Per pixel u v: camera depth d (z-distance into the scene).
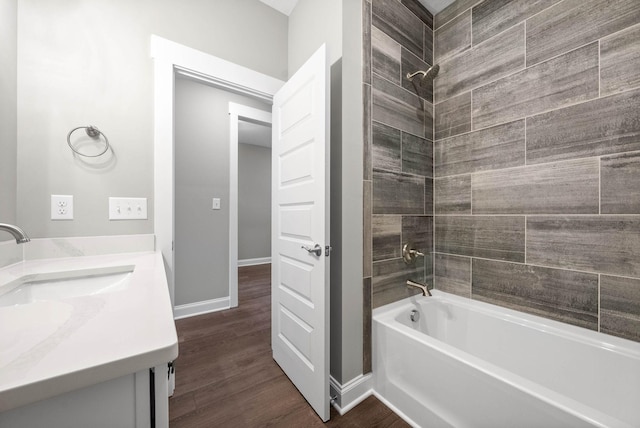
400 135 1.65
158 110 1.42
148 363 0.40
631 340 1.14
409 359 1.25
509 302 1.53
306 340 1.34
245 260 4.86
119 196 1.33
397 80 1.63
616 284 1.17
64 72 1.21
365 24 1.45
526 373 1.37
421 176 1.80
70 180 1.22
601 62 1.20
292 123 1.48
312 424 1.20
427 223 1.85
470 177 1.70
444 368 1.09
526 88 1.44
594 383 1.16
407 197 1.70
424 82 1.74
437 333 1.73
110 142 1.30
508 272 1.53
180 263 2.41
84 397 0.38
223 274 2.63
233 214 2.67
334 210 1.37
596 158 1.22
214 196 2.59
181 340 1.97
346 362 1.33
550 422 0.80
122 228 1.34
